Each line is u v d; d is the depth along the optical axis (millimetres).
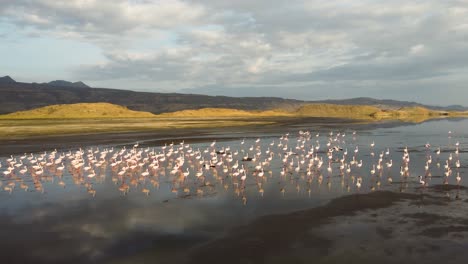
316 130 124688
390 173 46406
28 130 116938
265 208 32312
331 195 36062
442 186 38969
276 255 23203
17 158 64188
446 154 62531
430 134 102812
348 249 23750
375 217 29281
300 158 60969
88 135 103438
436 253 23031
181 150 72625
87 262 22812
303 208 31953
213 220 29469
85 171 51312
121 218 30391
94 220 30016
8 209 33500
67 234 27141
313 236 25781
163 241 25562
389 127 135875
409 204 32562
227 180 44125
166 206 33594
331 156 58906
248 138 97312
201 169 48375
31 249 24750
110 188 41000
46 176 48406
